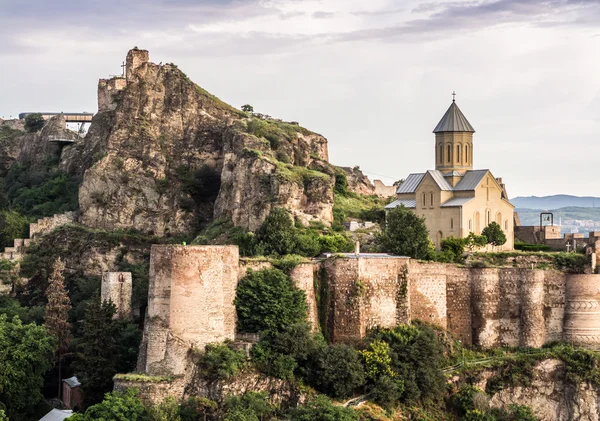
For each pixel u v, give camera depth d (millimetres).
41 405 165625
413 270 167625
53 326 178375
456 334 171500
